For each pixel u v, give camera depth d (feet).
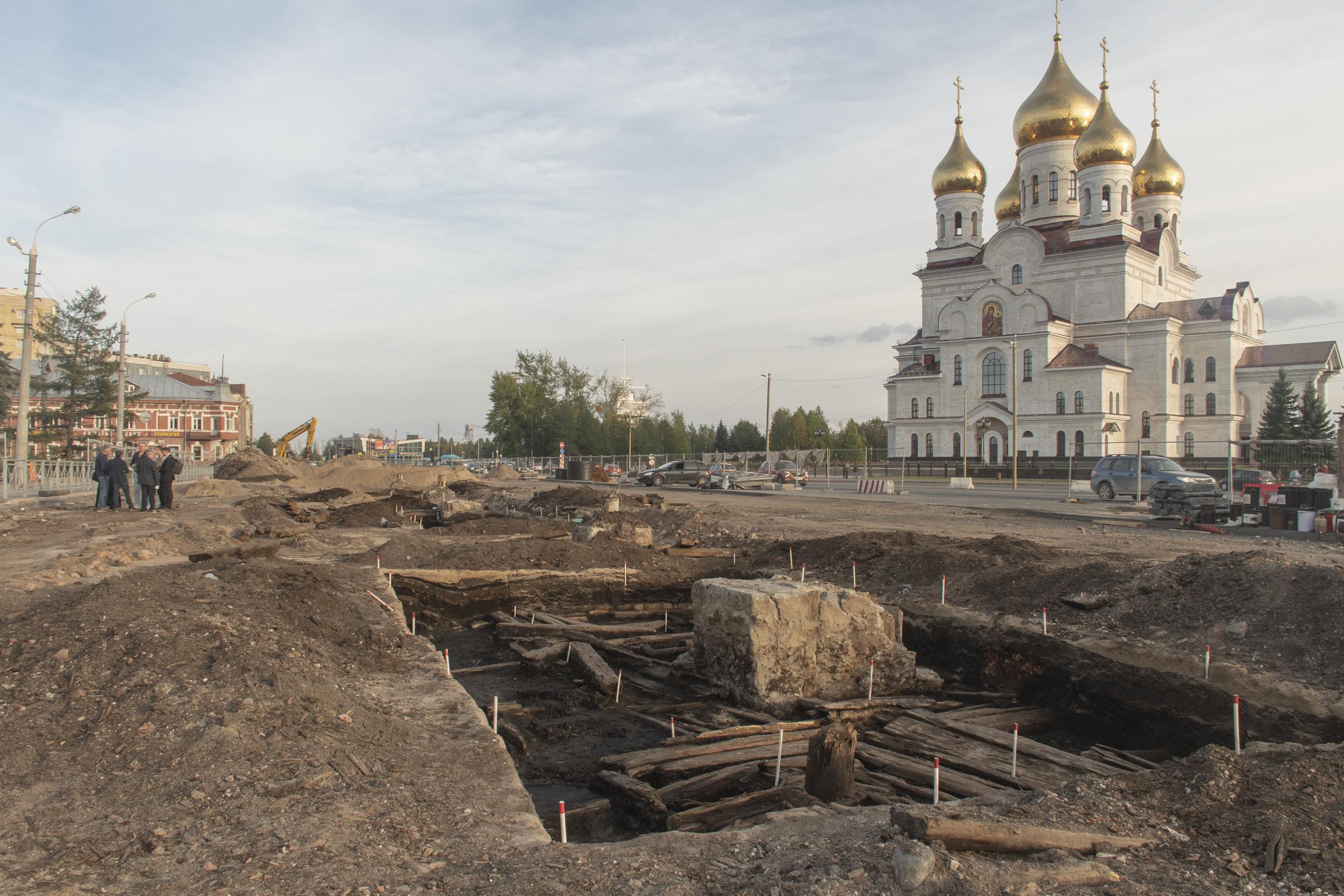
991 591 44.80
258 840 16.01
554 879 14.84
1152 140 235.40
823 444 315.58
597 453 298.97
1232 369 205.05
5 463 97.25
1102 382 195.83
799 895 13.85
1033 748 28.66
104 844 15.74
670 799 25.23
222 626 26.86
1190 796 17.58
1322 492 68.33
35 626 26.27
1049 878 14.60
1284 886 14.78
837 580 52.75
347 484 157.79
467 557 56.24
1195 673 32.81
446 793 19.17
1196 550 56.44
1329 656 31.24
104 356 196.44
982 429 214.28
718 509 91.04
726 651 36.17
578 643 43.27
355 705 23.72
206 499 107.86
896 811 15.92
